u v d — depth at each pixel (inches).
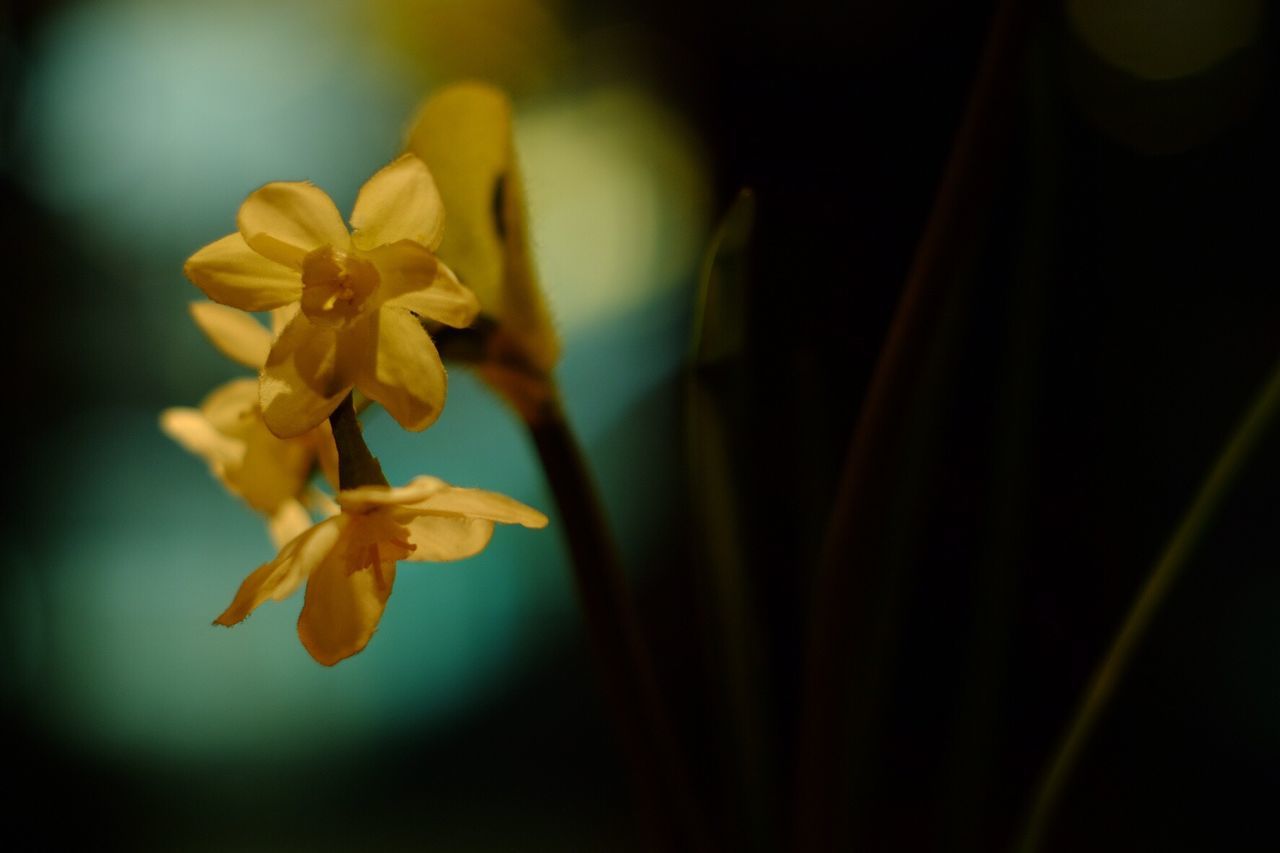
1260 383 26.5
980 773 14.0
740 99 36.7
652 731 13.3
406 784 33.9
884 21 34.0
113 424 44.7
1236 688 27.1
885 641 14.1
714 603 14.1
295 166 49.9
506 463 40.0
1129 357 25.3
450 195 13.0
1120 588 17.6
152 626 42.3
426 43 46.8
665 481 39.6
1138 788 22.9
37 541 42.6
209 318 13.2
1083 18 31.4
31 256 45.2
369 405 13.0
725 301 13.6
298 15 47.7
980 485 15.8
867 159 32.6
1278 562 27.6
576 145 44.4
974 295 14.0
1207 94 31.1
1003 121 12.6
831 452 14.6
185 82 48.7
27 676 39.8
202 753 36.6
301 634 12.5
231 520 44.7
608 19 41.6
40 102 47.3
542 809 31.4
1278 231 28.8
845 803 13.1
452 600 40.2
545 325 13.1
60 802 33.6
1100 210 27.8
